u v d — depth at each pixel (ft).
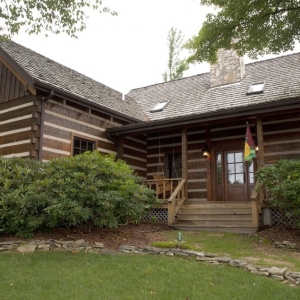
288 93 34.60
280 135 34.71
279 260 19.35
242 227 27.09
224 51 43.98
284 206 24.77
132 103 47.78
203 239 24.85
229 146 37.96
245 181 36.99
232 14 33.35
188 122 33.86
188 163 40.27
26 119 30.71
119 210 22.80
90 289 13.87
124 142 40.34
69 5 30.14
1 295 13.05
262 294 13.92
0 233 22.15
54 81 33.01
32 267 16.65
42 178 23.15
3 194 21.61
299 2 31.68
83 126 34.76
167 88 51.39
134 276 15.72
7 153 31.40
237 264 17.88
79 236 22.67
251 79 41.65
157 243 21.65
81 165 22.94
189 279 15.52
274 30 34.14
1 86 33.68
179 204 32.30
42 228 22.71
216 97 41.14
